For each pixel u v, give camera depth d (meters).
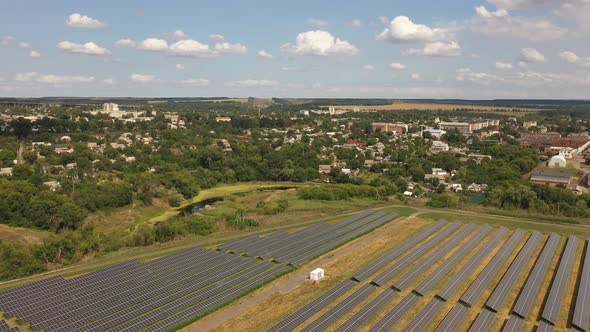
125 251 133.25
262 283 107.94
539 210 185.12
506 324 88.00
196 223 154.88
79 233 139.88
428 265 120.44
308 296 102.38
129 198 197.12
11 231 148.38
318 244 140.00
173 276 111.75
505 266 121.56
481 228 158.12
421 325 87.44
